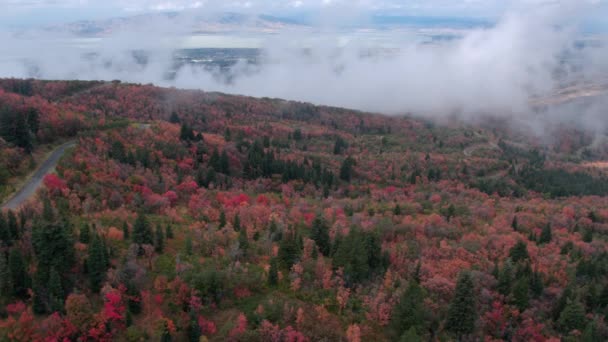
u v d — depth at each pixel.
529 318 78.56
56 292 65.94
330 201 135.12
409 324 73.44
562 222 129.75
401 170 194.00
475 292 80.88
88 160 116.50
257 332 68.06
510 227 120.56
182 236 93.31
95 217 91.75
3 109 118.81
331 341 70.81
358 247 85.00
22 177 105.50
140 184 114.06
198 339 66.94
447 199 152.75
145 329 67.25
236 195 125.38
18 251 66.56
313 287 80.88
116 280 71.06
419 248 101.50
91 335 62.47
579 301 83.88
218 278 75.88
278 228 98.62
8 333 60.91
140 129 159.00
